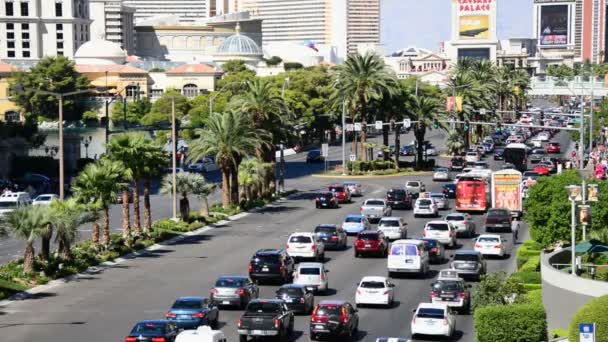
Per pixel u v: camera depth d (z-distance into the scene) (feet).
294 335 303.27
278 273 383.86
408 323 319.47
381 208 575.38
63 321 323.57
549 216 413.18
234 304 337.72
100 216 483.10
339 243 481.87
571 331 247.91
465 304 334.24
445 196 653.71
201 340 250.78
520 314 275.59
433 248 439.22
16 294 368.89
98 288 380.99
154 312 335.67
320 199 644.27
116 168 457.27
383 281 346.13
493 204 593.01
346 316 294.46
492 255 448.24
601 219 401.70
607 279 307.37
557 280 299.58
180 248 481.87
